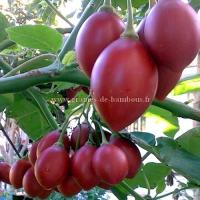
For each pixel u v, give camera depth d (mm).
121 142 350
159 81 199
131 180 508
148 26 190
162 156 353
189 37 186
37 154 372
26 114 560
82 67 212
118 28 208
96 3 320
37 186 385
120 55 184
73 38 314
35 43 349
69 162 346
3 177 459
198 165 347
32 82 284
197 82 484
